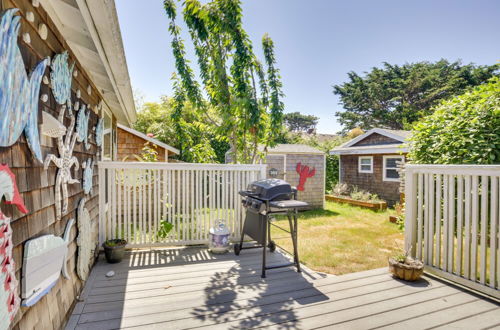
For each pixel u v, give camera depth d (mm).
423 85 22750
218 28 5469
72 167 2516
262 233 3516
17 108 1392
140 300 2648
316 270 3646
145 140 8109
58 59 2025
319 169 9789
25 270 1500
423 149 4285
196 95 6242
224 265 3676
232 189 4695
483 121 3572
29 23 1598
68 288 2365
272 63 6000
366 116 24688
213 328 2186
